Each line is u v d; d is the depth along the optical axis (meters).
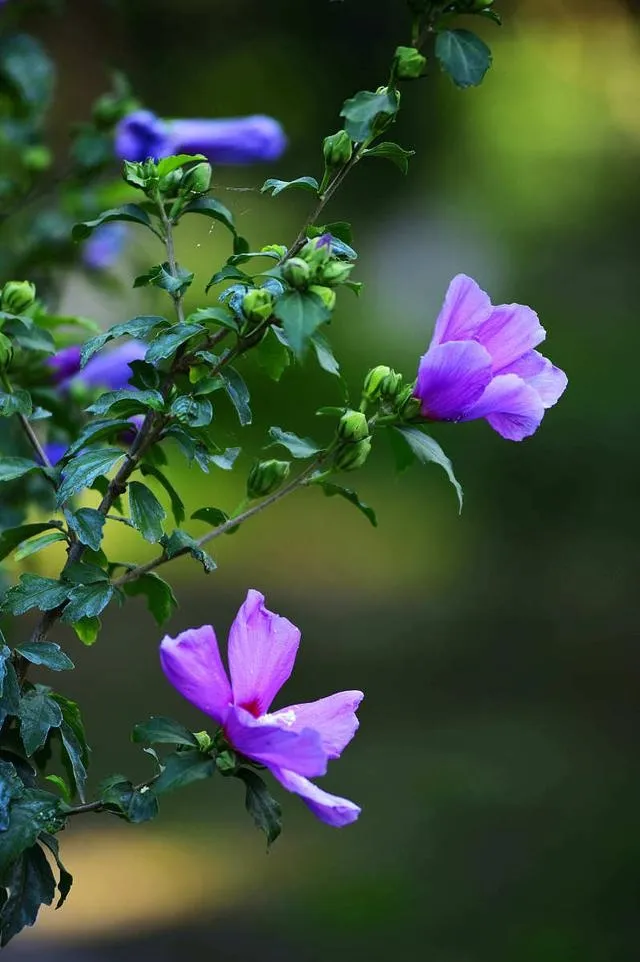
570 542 6.30
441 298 8.95
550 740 5.12
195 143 2.17
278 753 1.60
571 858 4.02
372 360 8.34
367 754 4.97
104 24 6.04
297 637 1.63
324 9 7.79
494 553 6.63
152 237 2.45
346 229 1.67
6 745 1.68
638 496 6.02
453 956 3.40
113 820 4.26
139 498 1.67
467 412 1.67
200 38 7.75
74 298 2.70
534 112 9.09
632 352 6.33
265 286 1.66
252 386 7.50
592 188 8.65
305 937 3.46
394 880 3.85
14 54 2.25
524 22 9.30
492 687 5.76
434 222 9.06
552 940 3.49
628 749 4.98
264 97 8.01
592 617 6.28
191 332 1.65
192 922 3.53
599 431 5.97
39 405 1.96
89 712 5.07
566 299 7.48
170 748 3.54
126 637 6.06
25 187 2.39
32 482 2.04
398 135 9.03
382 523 7.72
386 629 6.50
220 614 6.59
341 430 1.68
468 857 4.04
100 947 3.34
